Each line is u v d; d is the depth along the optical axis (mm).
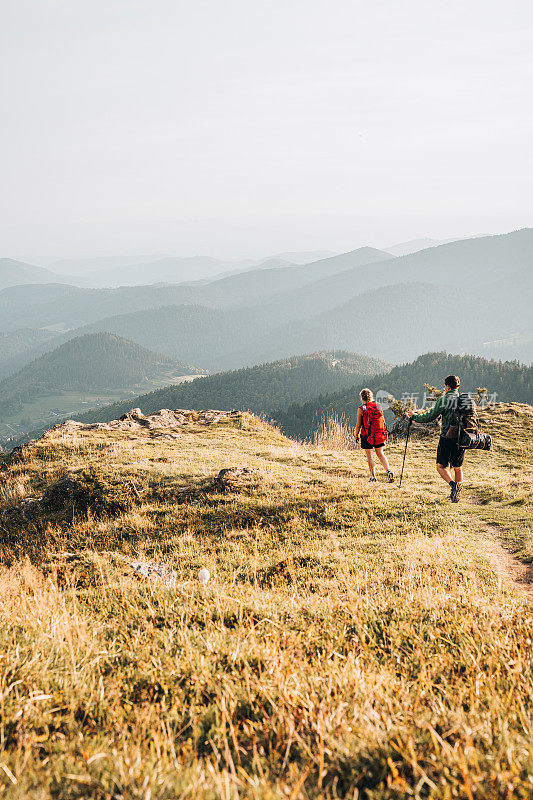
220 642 4613
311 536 10898
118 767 2551
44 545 12188
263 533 11227
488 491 14680
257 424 31078
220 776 2406
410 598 5949
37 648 4285
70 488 15484
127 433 27312
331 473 17891
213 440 25531
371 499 13156
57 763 2641
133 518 12836
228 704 3443
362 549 9727
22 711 3172
